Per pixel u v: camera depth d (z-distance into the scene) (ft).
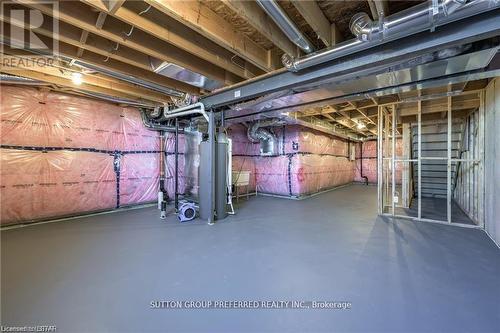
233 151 23.18
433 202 19.79
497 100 9.99
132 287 6.72
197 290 6.57
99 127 15.70
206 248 9.57
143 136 17.93
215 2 6.57
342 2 6.41
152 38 8.11
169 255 8.89
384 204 18.13
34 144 13.16
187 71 9.66
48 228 12.30
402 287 6.67
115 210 16.42
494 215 10.32
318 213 15.89
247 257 8.71
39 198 13.33
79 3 6.44
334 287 6.70
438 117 16.84
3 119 12.23
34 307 5.82
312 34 8.04
